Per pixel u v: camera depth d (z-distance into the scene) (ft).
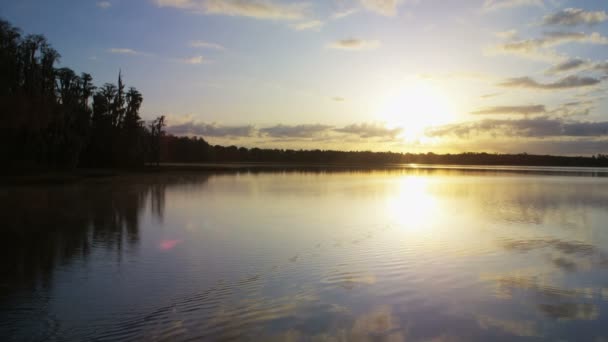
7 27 129.90
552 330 27.40
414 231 60.44
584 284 36.50
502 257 45.47
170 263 41.98
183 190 128.57
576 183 177.17
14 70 134.41
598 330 27.48
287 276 37.68
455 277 38.01
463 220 70.90
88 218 69.51
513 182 184.55
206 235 56.75
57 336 25.25
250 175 238.89
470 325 27.89
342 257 44.86
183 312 29.04
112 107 235.61
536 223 67.97
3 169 140.15
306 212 80.64
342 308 30.19
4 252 45.96
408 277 37.88
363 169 392.68
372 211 82.43
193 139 538.88
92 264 41.39
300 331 26.27
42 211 75.87
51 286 34.53
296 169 364.17
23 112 123.95
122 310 29.32
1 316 28.17
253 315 28.60
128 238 54.13
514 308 30.94
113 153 225.97
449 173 303.07
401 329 26.99
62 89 186.91
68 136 171.42
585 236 57.26
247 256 45.09
